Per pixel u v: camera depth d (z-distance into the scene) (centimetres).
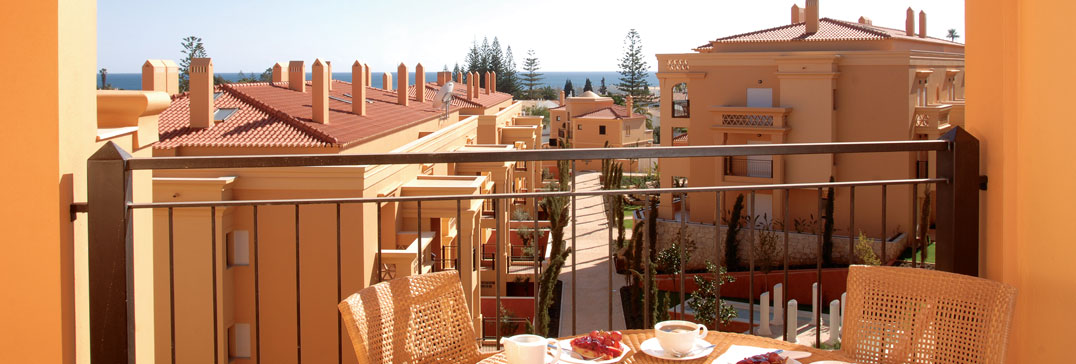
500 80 8825
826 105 2838
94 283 304
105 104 541
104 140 466
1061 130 321
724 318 1955
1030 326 343
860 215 2861
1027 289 345
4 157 310
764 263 2475
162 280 1408
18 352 315
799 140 2905
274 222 1480
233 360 1484
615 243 3022
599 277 2567
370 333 264
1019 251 349
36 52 308
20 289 312
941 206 378
